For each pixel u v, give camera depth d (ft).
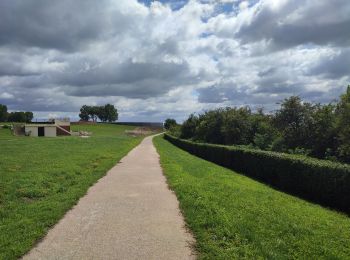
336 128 63.77
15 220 31.17
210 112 139.95
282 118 78.95
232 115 117.70
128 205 38.01
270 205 38.60
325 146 68.44
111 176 60.59
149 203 39.01
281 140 78.23
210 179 58.18
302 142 75.20
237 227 28.91
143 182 53.93
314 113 74.84
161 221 31.78
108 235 27.78
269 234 27.73
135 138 274.16
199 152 116.26
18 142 145.89
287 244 25.68
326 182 43.04
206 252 24.26
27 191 42.45
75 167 65.98
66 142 154.30
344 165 42.32
